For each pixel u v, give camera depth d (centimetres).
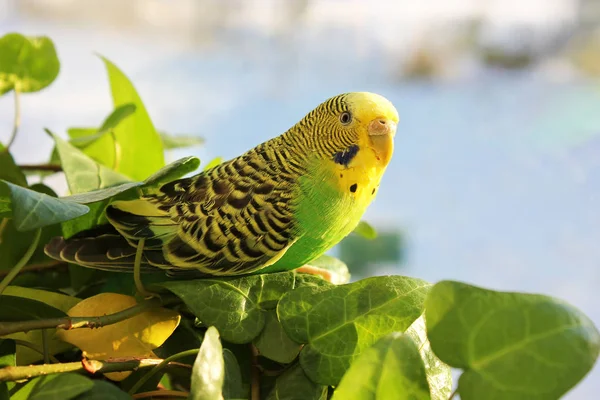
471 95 133
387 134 52
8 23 119
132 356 49
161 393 48
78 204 46
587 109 126
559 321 44
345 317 48
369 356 44
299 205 52
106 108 126
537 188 128
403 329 48
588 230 124
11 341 48
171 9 128
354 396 44
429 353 48
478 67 131
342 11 129
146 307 49
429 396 44
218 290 49
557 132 128
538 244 121
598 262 118
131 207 52
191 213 51
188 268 51
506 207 127
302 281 51
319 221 52
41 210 44
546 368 43
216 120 131
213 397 44
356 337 48
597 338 43
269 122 129
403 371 44
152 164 61
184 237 51
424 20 129
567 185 126
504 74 130
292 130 54
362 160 52
